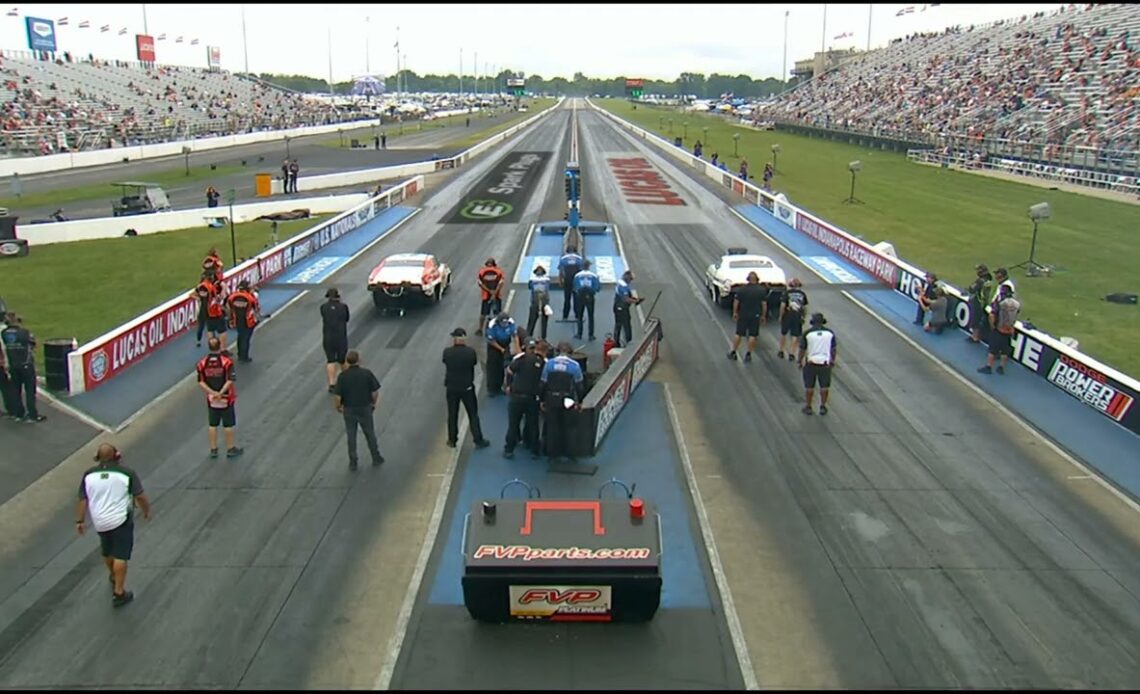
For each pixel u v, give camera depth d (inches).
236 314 664.4
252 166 2236.7
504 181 1873.8
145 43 3850.9
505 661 310.7
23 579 370.9
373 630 330.6
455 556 385.1
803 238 1233.4
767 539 400.8
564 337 735.1
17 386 541.3
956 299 770.2
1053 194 1667.1
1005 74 2534.5
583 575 316.2
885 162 2320.4
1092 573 373.4
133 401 587.2
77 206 1531.7
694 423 545.0
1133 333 751.1
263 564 379.2
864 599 351.9
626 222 1363.2
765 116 4082.2
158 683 301.4
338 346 597.0
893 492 451.2
